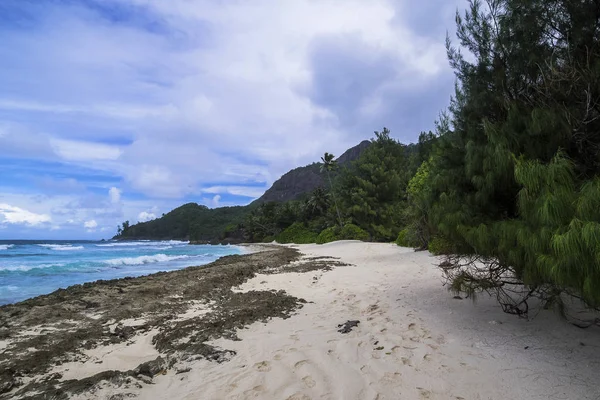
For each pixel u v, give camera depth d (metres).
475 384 3.19
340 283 9.90
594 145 3.84
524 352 3.82
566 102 4.13
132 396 3.20
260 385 3.36
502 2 4.91
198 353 4.26
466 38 5.34
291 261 19.47
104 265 22.69
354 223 48.44
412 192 16.92
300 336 4.95
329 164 56.88
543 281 3.77
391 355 4.01
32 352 4.65
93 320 6.45
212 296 8.71
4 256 32.06
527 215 3.57
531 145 4.06
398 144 50.56
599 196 2.78
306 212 67.31
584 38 4.01
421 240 17.41
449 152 5.37
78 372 3.92
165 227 180.00
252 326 5.64
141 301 8.18
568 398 2.85
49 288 12.95
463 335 4.55
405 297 7.20
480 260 5.35
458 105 5.71
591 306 3.27
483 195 4.49
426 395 3.04
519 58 4.60
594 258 2.66
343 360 3.92
